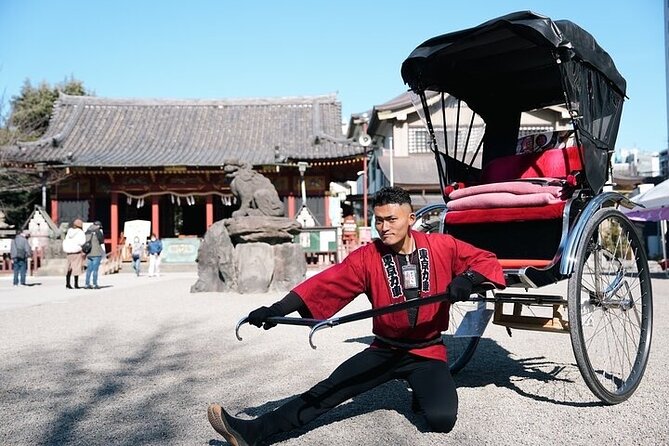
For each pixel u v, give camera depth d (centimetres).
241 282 1198
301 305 304
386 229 304
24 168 2625
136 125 3064
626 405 364
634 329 502
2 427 345
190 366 518
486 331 686
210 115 3147
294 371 487
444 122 488
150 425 345
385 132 3155
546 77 487
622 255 428
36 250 2408
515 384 425
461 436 310
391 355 314
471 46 430
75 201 2848
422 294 308
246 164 1291
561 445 294
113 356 571
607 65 427
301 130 2980
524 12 363
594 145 399
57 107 3138
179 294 1234
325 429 327
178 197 2808
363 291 321
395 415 351
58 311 957
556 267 355
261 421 287
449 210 424
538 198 374
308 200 2861
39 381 466
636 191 3103
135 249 2206
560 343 591
